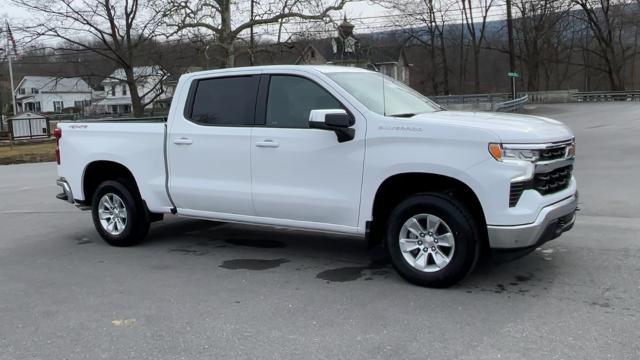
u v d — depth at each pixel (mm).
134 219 6949
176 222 8508
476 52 61031
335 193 5398
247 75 6035
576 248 6188
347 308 4719
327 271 5785
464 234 4863
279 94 5805
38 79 101500
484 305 4664
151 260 6445
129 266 6223
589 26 57750
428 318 4438
